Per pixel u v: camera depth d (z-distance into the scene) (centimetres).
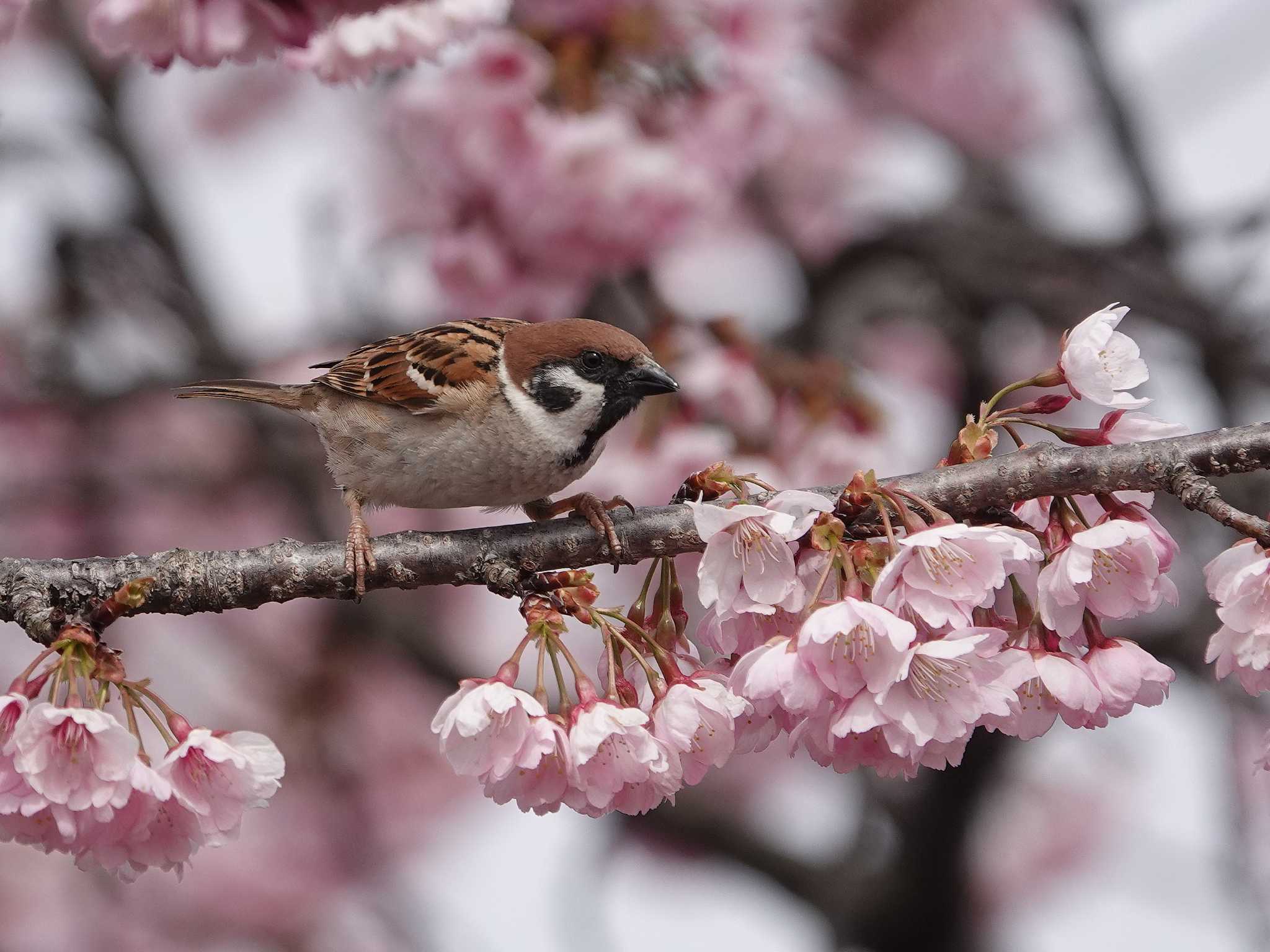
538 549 614
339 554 610
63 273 1260
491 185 927
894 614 475
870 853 1258
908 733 480
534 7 921
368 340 1220
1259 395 1198
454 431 738
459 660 1259
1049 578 509
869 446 895
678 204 909
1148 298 1187
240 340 1333
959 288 1230
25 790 477
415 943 1359
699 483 608
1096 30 1217
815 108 1363
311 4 607
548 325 758
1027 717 523
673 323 929
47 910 1387
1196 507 529
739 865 1288
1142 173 1212
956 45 1358
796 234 1327
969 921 1290
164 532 1429
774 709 528
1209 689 1084
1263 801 1075
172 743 500
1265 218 1145
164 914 1392
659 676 527
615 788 496
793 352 1237
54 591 580
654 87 940
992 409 586
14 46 1273
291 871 1403
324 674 1370
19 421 1337
